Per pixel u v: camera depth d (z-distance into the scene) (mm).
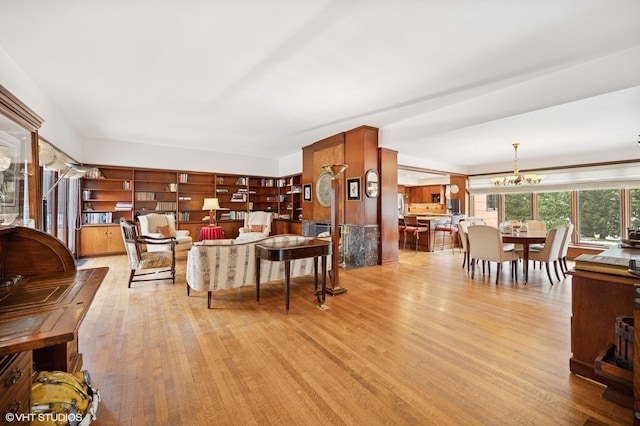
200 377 1845
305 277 4379
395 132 5039
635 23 2246
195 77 3217
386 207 5371
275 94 3689
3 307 1225
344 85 3408
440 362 2029
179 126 5223
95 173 6098
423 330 2549
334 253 3621
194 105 4109
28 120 2018
